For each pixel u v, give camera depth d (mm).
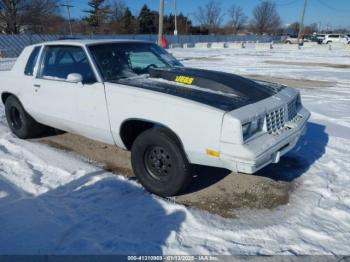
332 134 6004
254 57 23984
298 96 4457
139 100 3652
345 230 3213
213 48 39188
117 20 64562
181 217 3367
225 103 3385
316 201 3701
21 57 5340
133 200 3680
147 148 3732
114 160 4789
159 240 3016
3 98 5703
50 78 4742
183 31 74188
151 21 70938
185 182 3598
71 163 4637
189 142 3369
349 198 3771
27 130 5453
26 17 39906
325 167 4590
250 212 3514
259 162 3189
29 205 3557
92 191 3857
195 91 3711
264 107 3477
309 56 25047
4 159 4695
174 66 4855
